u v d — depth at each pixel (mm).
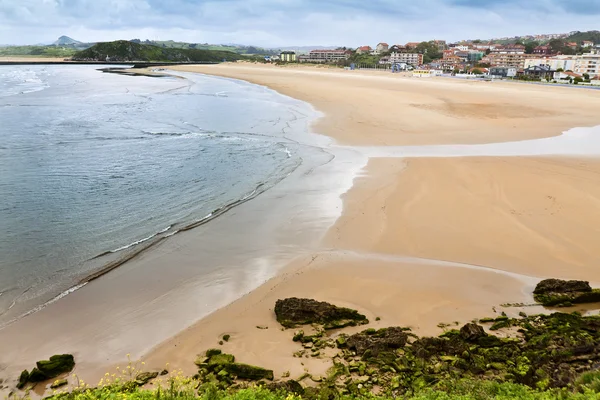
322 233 16734
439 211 18469
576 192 20391
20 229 16922
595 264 14133
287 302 11461
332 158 27453
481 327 10305
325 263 14398
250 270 14102
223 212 19000
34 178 23078
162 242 16156
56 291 12891
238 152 29328
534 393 7508
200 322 11336
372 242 15906
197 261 14750
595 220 17344
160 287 13156
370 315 11406
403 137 33906
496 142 32594
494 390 7805
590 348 9070
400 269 13953
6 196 20375
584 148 30562
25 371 9297
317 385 8695
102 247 15727
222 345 10305
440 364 9016
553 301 11812
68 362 9703
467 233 16422
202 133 35594
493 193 20391
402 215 18125
